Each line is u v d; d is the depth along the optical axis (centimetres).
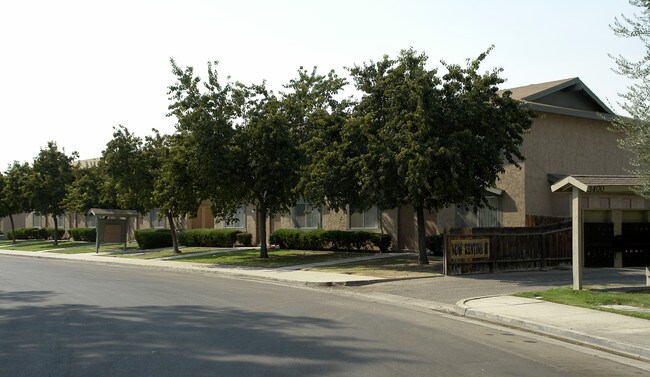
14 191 5059
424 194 2206
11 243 5475
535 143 2727
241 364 830
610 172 3005
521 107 2305
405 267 2309
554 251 2344
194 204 2978
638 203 2192
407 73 2219
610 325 1145
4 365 828
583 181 1588
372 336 1048
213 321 1194
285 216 3669
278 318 1237
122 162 3400
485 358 894
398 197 2256
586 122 2939
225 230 3866
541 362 883
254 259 2847
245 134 2692
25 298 1580
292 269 2381
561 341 1063
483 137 2073
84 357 874
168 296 1620
